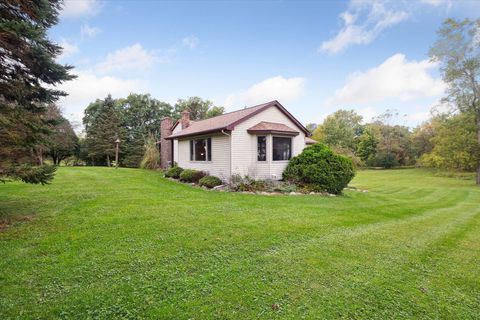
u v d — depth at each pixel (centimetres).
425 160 2655
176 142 1825
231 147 1155
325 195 1068
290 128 1303
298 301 282
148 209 665
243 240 461
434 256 427
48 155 2662
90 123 3441
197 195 935
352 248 444
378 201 1015
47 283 299
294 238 483
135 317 246
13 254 373
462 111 2106
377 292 307
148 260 367
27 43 550
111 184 1120
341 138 4050
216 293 290
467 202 1155
